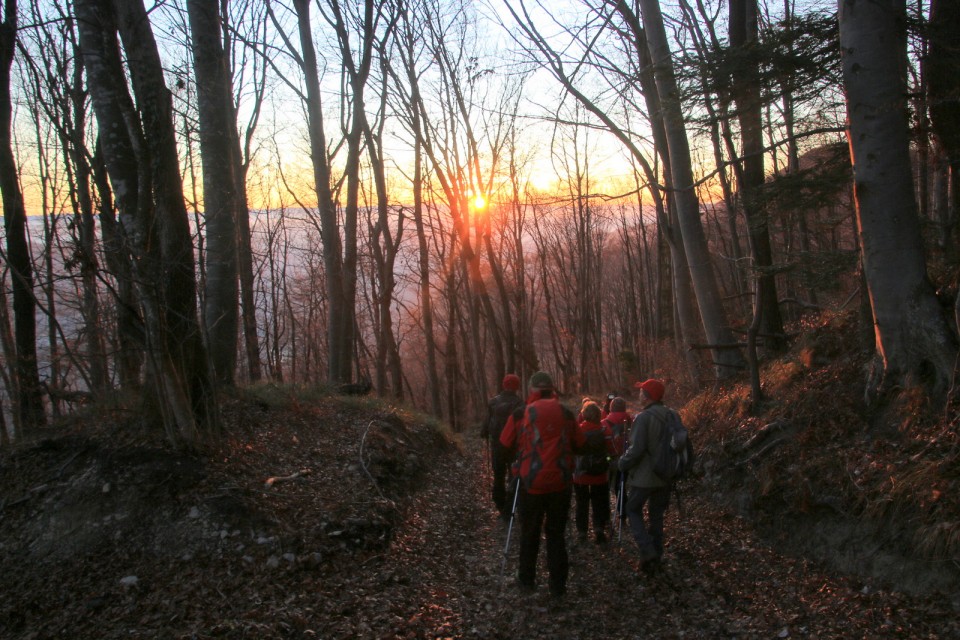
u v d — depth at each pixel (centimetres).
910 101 696
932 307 587
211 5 873
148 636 402
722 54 704
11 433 850
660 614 477
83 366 730
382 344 2147
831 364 748
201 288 646
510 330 2283
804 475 595
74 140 636
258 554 508
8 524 538
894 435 562
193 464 593
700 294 1088
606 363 3612
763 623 445
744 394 872
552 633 449
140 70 589
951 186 747
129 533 523
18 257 739
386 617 445
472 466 1153
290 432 805
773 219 851
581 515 653
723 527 636
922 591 432
